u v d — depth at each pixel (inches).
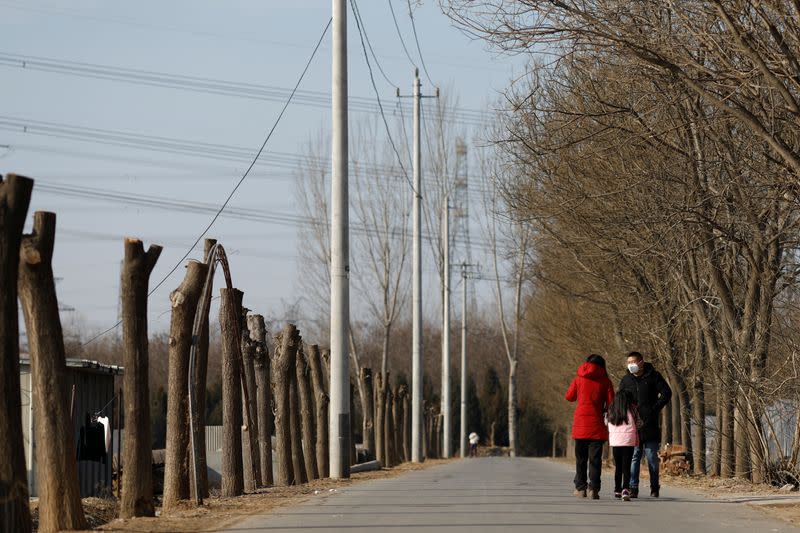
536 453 6063.0
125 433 783.1
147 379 792.9
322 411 1664.6
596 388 983.0
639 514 821.2
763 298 1246.3
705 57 981.2
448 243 3595.0
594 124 1216.2
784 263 1282.0
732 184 1159.6
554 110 1079.0
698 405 1593.3
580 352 2534.5
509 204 1610.5
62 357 664.4
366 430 2385.6
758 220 1206.9
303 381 1553.9
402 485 1222.9
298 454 1441.9
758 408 1235.2
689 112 1166.3
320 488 1179.9
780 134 1072.8
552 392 3592.5
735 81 949.8
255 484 1162.6
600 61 975.0
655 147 1147.3
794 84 892.0
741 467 1317.7
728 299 1307.8
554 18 909.8
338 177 1379.2
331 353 1390.3
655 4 930.7
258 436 1309.1
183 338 920.9
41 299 653.3
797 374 1156.5
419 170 2714.1
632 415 976.9
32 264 647.1
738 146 1159.6
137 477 782.5
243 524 727.7
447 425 3577.8
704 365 1576.0
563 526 716.7
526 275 2300.7
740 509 878.4
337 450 1384.1
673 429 1883.6
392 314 3750.0
